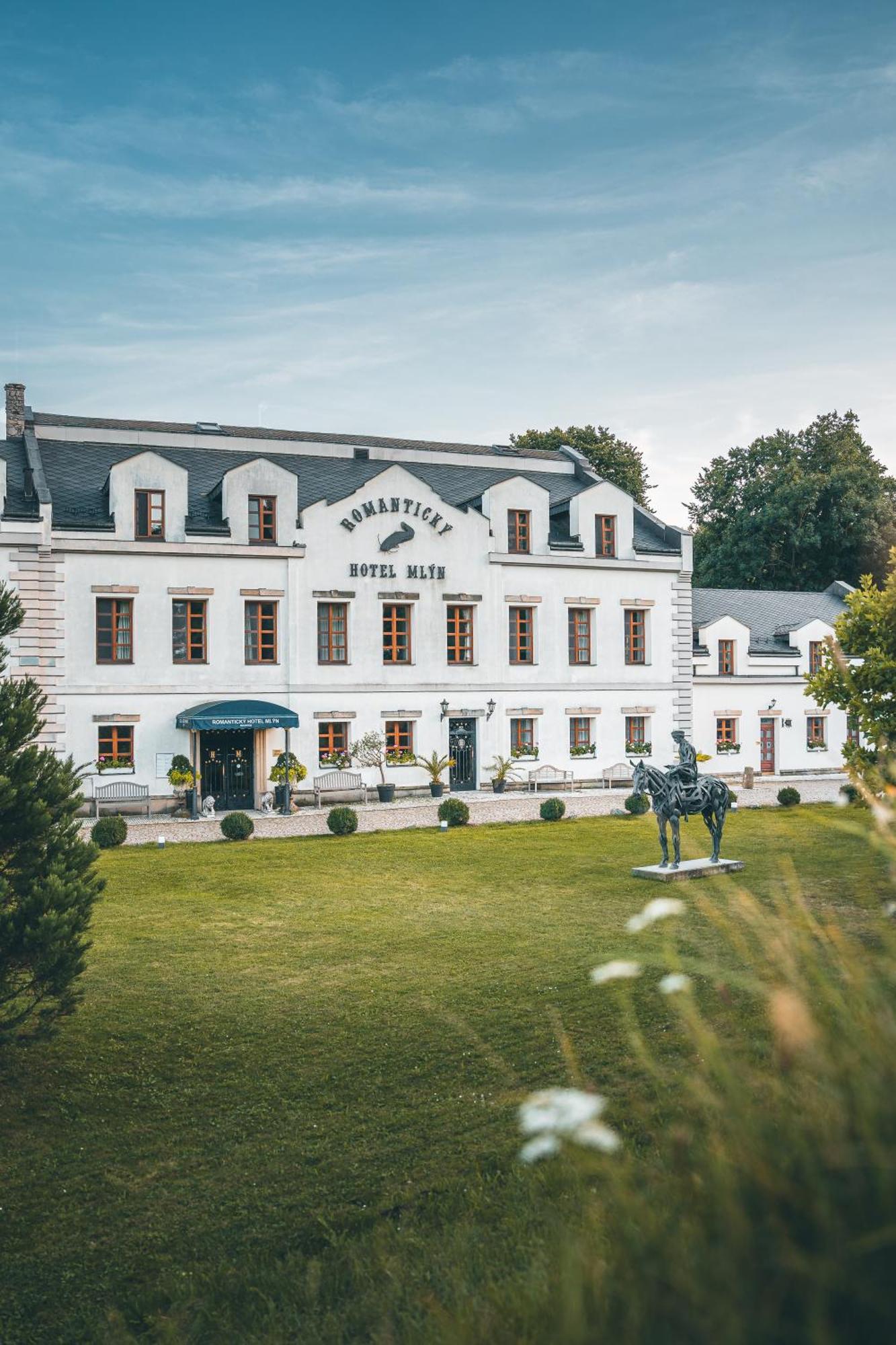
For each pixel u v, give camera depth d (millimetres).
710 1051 3895
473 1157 10805
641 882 25531
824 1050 3600
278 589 42500
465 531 45812
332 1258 9047
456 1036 14484
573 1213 7816
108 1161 11172
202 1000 16469
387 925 21422
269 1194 10352
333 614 43750
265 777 42125
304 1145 11359
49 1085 13195
